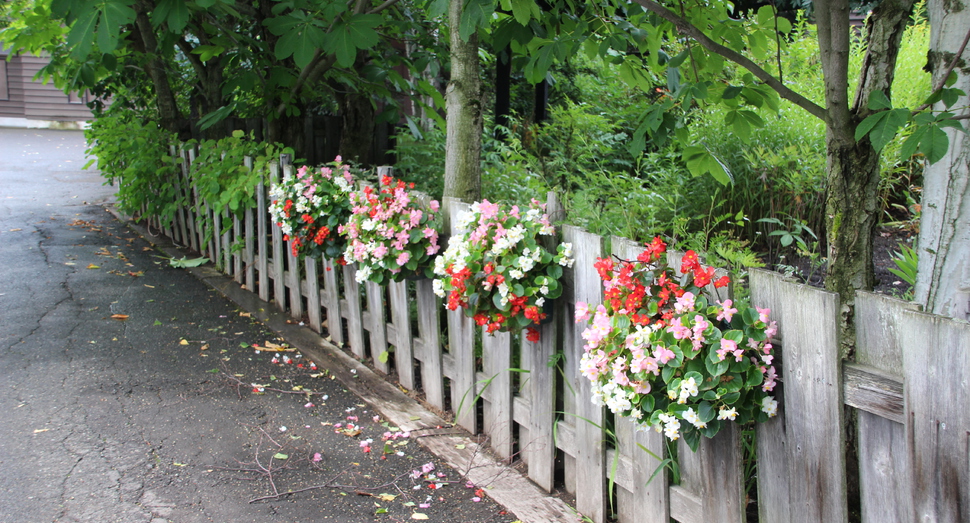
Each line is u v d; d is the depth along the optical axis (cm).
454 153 391
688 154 268
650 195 486
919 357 157
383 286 384
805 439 185
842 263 235
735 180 502
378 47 634
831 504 179
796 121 519
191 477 281
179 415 336
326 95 730
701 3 318
